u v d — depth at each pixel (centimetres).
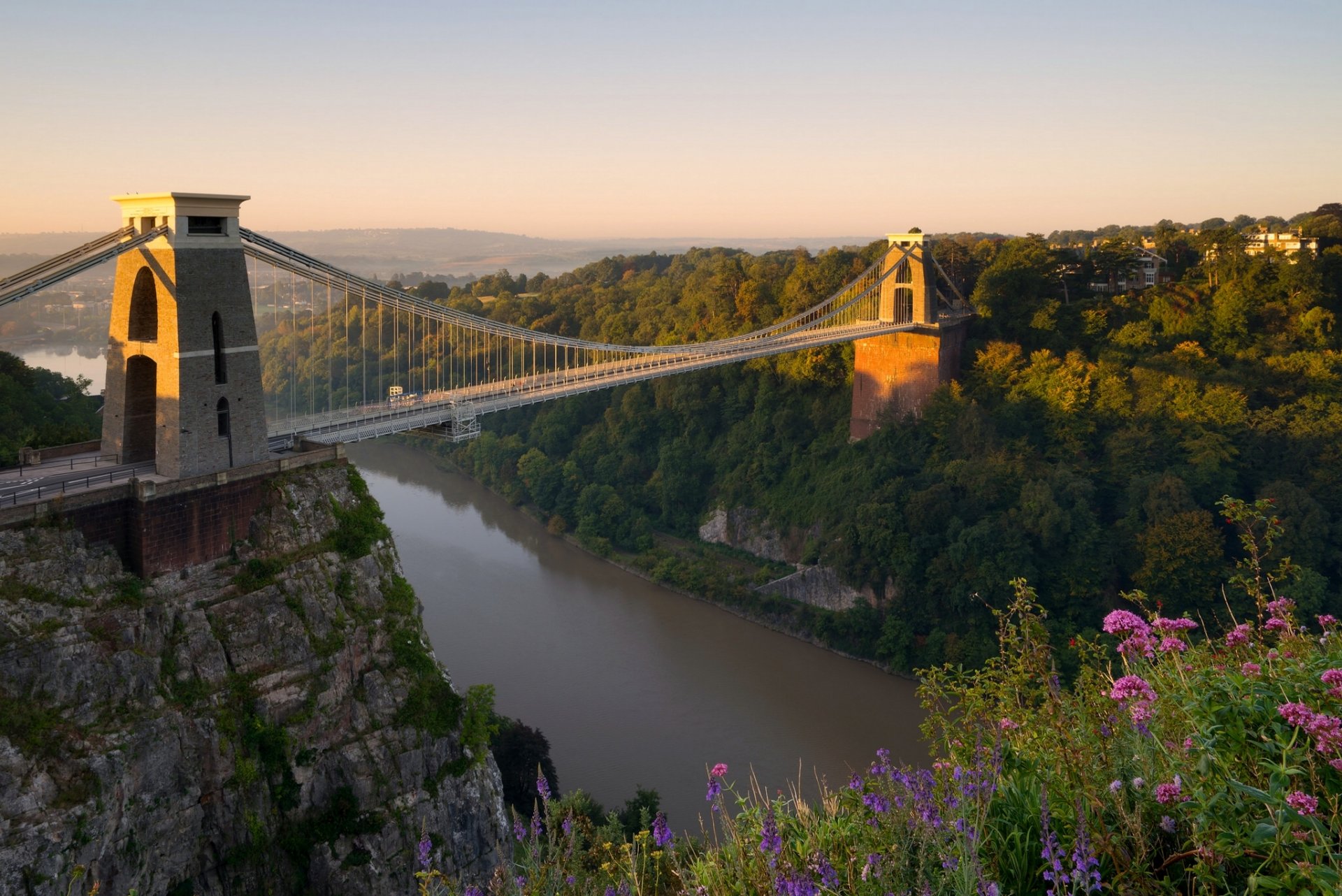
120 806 2647
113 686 2745
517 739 4444
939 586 6669
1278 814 621
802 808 851
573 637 6331
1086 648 970
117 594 2859
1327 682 725
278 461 3375
